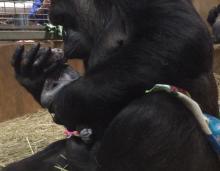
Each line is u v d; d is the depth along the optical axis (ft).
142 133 10.09
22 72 12.11
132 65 10.36
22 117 24.04
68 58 12.35
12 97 23.98
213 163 10.82
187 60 10.39
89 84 10.57
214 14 33.91
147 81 10.30
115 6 11.21
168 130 10.11
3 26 27.78
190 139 10.30
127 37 10.99
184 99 10.28
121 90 10.34
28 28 27.94
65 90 10.95
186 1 11.01
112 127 10.28
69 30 12.30
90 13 11.78
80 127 11.22
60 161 11.58
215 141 10.53
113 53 11.07
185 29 10.40
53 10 12.30
